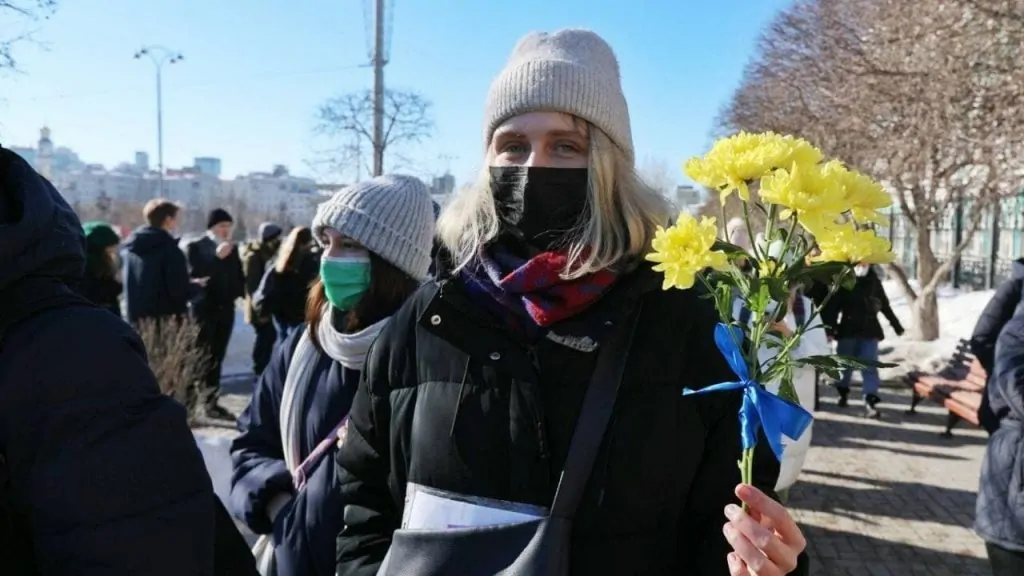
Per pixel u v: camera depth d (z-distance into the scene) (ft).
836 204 3.45
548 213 4.87
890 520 16.65
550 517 4.19
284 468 7.72
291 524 6.98
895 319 26.43
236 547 4.42
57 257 3.84
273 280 23.08
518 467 4.34
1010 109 24.70
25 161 4.04
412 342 4.98
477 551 4.25
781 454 3.70
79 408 3.58
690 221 3.68
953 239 59.88
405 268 7.61
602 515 4.21
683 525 4.63
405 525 4.62
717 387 3.90
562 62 4.76
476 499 4.40
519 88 4.81
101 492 3.54
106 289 22.11
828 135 40.47
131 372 3.82
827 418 26.08
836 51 37.91
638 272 4.66
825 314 25.91
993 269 55.16
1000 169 31.50
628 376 4.39
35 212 3.73
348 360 7.27
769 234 3.72
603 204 4.68
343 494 5.43
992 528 8.91
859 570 14.17
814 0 42.91
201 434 16.55
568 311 4.45
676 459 4.33
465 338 4.64
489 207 5.07
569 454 4.26
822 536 15.79
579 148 4.93
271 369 8.46
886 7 30.86
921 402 28.35
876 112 33.65
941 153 33.04
